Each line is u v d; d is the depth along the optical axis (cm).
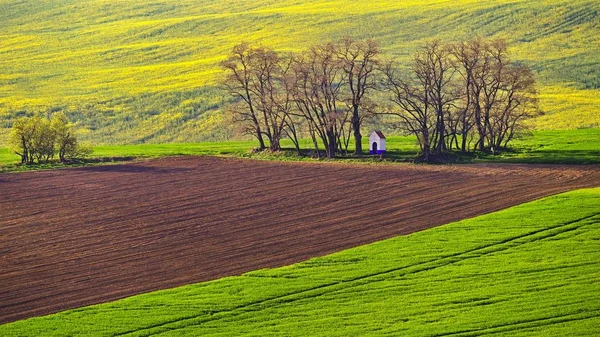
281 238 12106
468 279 9888
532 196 13825
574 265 10162
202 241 12119
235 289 9862
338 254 11069
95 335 8681
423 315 8900
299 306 9306
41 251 11850
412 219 12812
